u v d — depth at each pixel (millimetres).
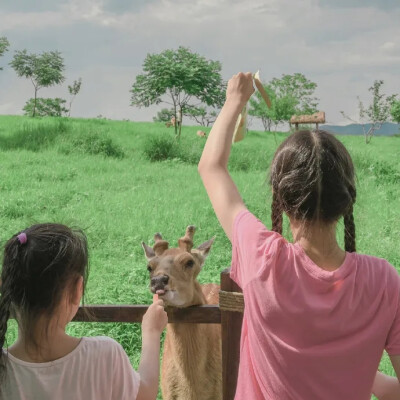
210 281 7953
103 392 2129
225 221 2045
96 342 2145
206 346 4145
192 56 38938
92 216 12414
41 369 2066
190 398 4133
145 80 38625
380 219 12352
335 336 1834
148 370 2342
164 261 3906
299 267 1863
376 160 24078
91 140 26578
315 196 1850
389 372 5621
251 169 23469
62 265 2037
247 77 2221
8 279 2047
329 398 1838
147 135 32875
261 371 1896
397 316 1882
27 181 17625
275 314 1848
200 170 2146
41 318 2059
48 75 62438
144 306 3461
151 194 15688
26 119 40125
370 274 1872
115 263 9242
